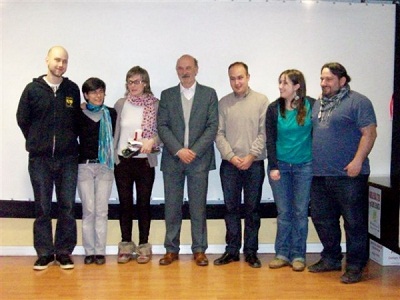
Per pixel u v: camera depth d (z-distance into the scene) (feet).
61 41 14.66
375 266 13.84
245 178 13.69
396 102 13.14
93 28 14.67
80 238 15.03
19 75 14.62
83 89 13.57
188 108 13.69
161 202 15.14
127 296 11.35
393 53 14.99
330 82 12.12
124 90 14.85
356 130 12.18
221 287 11.96
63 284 12.17
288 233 13.58
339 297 11.34
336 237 13.19
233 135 13.61
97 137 13.62
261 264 13.88
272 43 14.82
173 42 14.76
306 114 12.81
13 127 14.69
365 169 12.32
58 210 13.66
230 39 14.78
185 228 15.21
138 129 13.75
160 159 15.07
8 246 14.98
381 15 14.89
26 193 14.87
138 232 15.28
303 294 11.52
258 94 13.78
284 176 13.32
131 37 14.74
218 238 15.28
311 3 14.76
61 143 13.11
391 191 12.93
